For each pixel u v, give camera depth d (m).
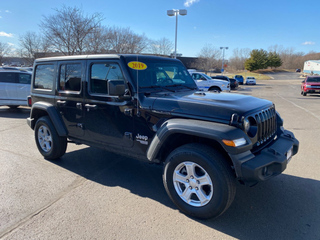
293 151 3.68
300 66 99.31
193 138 3.21
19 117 9.73
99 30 14.45
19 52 25.14
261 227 2.86
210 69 47.19
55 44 13.64
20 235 2.71
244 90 29.94
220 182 2.73
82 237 2.68
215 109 2.92
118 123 3.66
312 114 10.62
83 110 4.06
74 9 14.16
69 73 4.25
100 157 5.19
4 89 10.31
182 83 4.33
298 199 3.49
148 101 3.36
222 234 2.73
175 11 21.78
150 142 3.37
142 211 3.18
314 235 2.72
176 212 3.16
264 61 82.25
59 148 4.72
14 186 3.85
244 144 2.73
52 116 4.48
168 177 3.12
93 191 3.71
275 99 17.88
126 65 3.52
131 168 4.62
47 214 3.10
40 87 4.89
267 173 2.82
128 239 2.65
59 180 4.08
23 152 5.47
